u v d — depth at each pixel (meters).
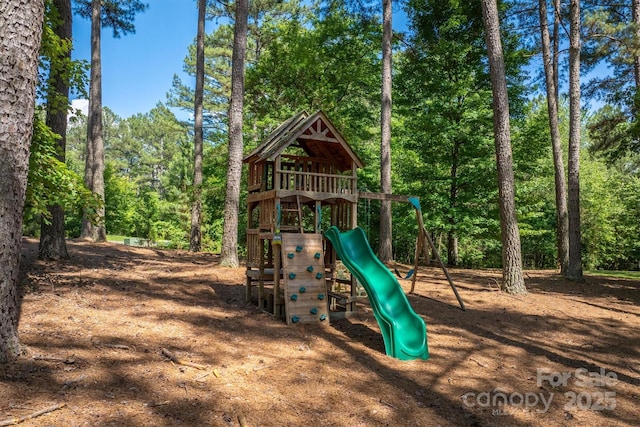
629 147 17.19
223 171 26.69
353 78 23.05
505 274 12.08
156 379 5.08
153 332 6.91
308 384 5.39
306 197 9.12
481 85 21.78
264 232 9.37
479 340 7.75
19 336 5.91
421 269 17.41
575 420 4.88
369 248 8.66
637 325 9.30
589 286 14.46
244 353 6.38
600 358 7.14
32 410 4.00
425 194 21.88
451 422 4.66
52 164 8.18
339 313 8.79
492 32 12.06
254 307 9.38
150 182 73.12
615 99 17.53
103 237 20.73
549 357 7.05
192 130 45.44
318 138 9.24
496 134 12.11
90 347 5.86
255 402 4.75
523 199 21.31
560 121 33.47
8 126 4.79
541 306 10.58
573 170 15.53
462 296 11.31
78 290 8.97
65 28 11.77
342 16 22.98
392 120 25.27
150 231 35.34
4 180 4.80
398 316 7.34
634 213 31.92
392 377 5.85
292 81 23.42
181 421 4.15
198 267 14.02
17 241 5.07
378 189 26.67
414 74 21.81
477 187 21.11
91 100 20.36
